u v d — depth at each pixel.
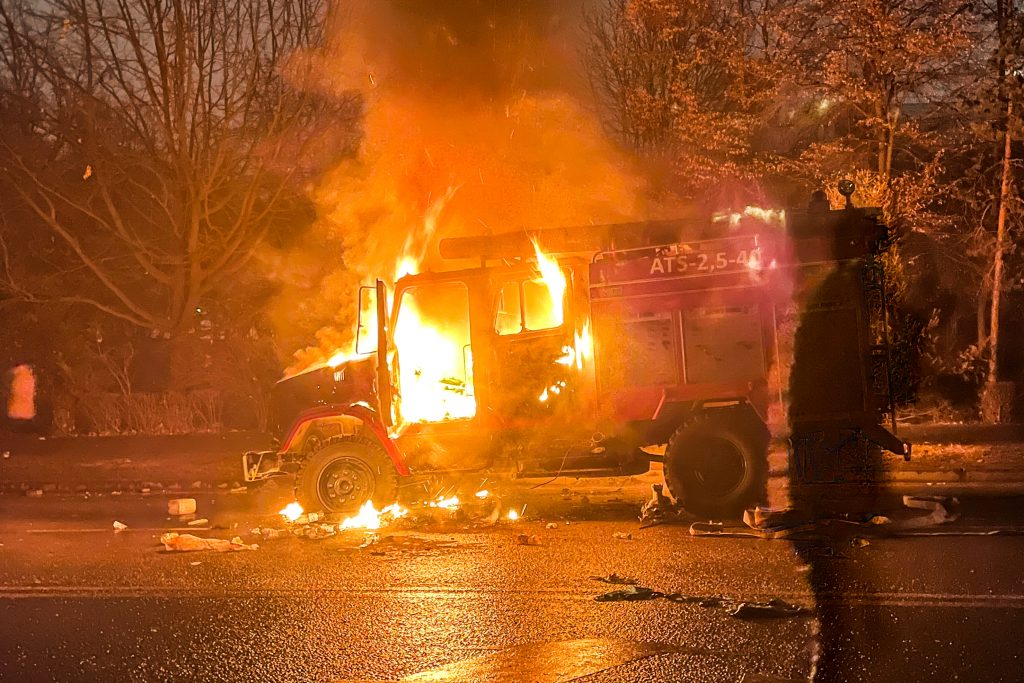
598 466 11.25
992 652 5.90
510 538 10.00
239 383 24.42
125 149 23.08
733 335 10.83
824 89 21.30
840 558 8.48
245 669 6.02
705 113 22.11
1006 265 20.80
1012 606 6.85
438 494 12.02
